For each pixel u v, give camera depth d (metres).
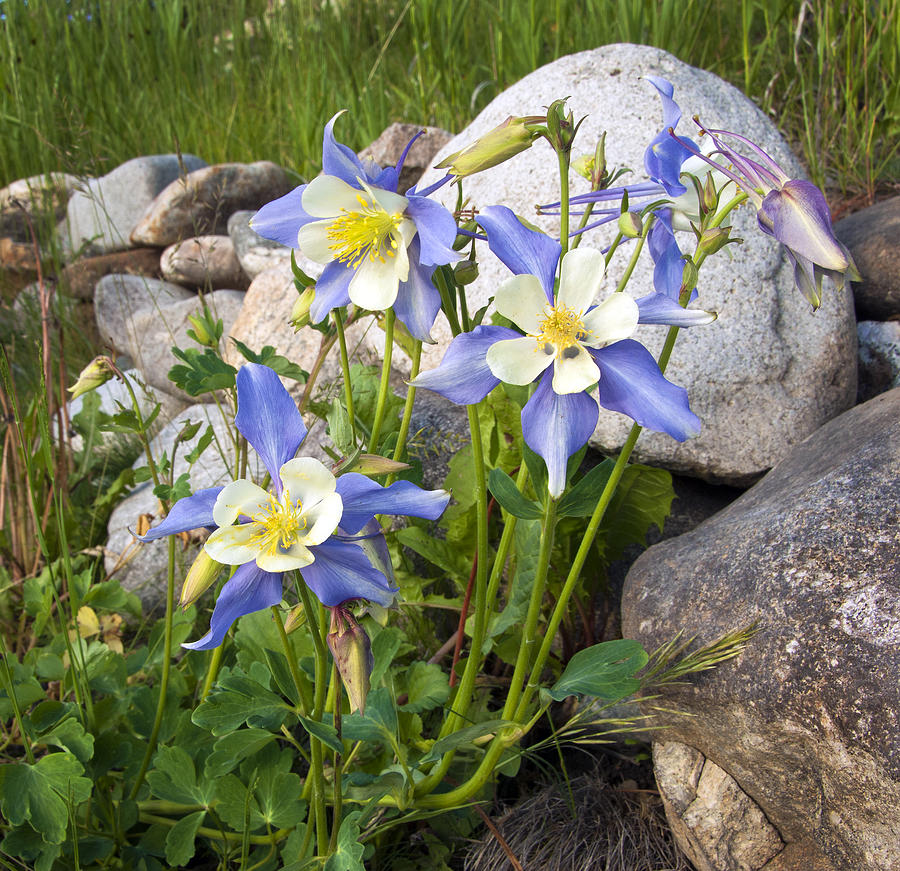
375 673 0.35
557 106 0.29
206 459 0.65
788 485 0.42
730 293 0.51
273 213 0.30
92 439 0.62
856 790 0.33
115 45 1.35
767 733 0.35
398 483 0.27
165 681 0.41
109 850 0.38
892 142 0.75
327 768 0.38
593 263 0.27
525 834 0.42
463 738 0.32
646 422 0.27
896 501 0.36
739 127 0.58
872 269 0.57
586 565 0.46
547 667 0.48
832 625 0.34
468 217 0.34
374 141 0.92
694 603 0.38
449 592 0.51
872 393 0.56
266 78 1.25
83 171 0.94
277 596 0.27
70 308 0.95
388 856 0.42
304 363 0.67
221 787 0.36
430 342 0.30
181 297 0.91
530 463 0.31
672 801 0.40
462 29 1.05
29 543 0.59
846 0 0.79
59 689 0.48
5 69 1.27
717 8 0.96
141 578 0.59
